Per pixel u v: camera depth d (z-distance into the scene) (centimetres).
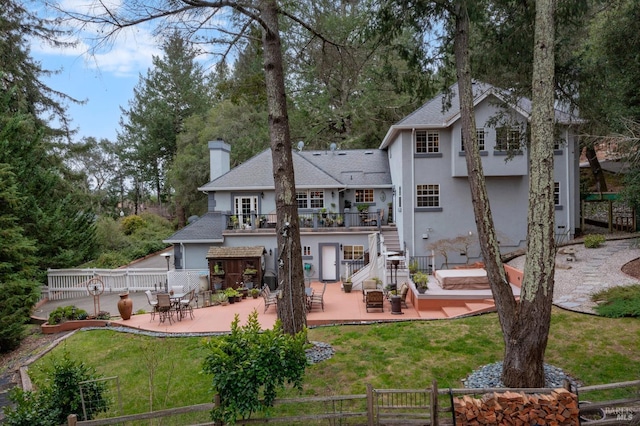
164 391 892
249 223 2231
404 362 935
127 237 3425
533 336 752
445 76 1119
